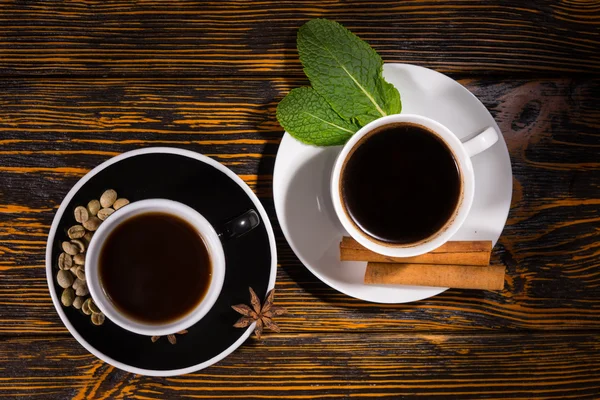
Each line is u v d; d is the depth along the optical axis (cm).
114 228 55
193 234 56
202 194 56
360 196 55
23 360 60
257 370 61
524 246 61
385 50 60
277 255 60
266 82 60
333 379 61
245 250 57
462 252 56
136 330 54
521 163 61
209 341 58
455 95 55
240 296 57
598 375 61
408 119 53
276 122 60
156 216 56
